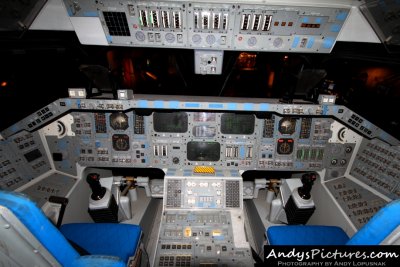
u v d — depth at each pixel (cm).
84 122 258
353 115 236
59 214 211
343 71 291
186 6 182
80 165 270
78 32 205
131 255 188
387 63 221
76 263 117
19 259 103
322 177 275
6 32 190
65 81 262
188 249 197
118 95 234
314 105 235
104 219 258
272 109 235
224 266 183
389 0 164
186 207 239
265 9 183
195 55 224
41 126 243
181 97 267
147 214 304
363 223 214
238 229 217
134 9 186
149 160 271
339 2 176
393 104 259
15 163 237
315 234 203
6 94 232
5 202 89
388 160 237
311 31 199
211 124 259
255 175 349
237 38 205
